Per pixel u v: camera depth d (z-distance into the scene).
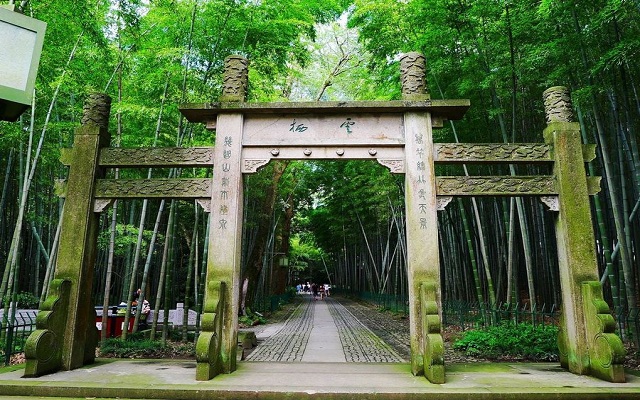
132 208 12.36
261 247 16.23
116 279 16.52
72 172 6.26
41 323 5.47
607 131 9.27
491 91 8.73
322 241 32.03
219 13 8.80
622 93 8.11
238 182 6.13
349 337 11.04
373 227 23.09
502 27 8.02
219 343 5.57
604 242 7.43
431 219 5.91
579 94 6.96
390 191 15.12
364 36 10.52
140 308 8.58
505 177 6.08
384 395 4.56
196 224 9.30
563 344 5.95
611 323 5.18
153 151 6.38
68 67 7.91
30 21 2.85
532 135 10.46
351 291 32.91
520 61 8.20
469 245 10.06
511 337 7.47
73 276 5.97
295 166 18.52
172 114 9.31
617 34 6.78
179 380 5.11
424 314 5.46
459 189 6.04
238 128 6.29
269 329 13.16
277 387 4.74
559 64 7.77
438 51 9.48
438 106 6.12
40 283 13.62
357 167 18.30
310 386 4.79
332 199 24.19
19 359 6.77
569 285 5.76
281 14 10.23
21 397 4.74
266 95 11.18
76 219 6.12
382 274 21.70
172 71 8.20
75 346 5.88
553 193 6.03
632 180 9.13
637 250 9.64
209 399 4.62
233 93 6.40
